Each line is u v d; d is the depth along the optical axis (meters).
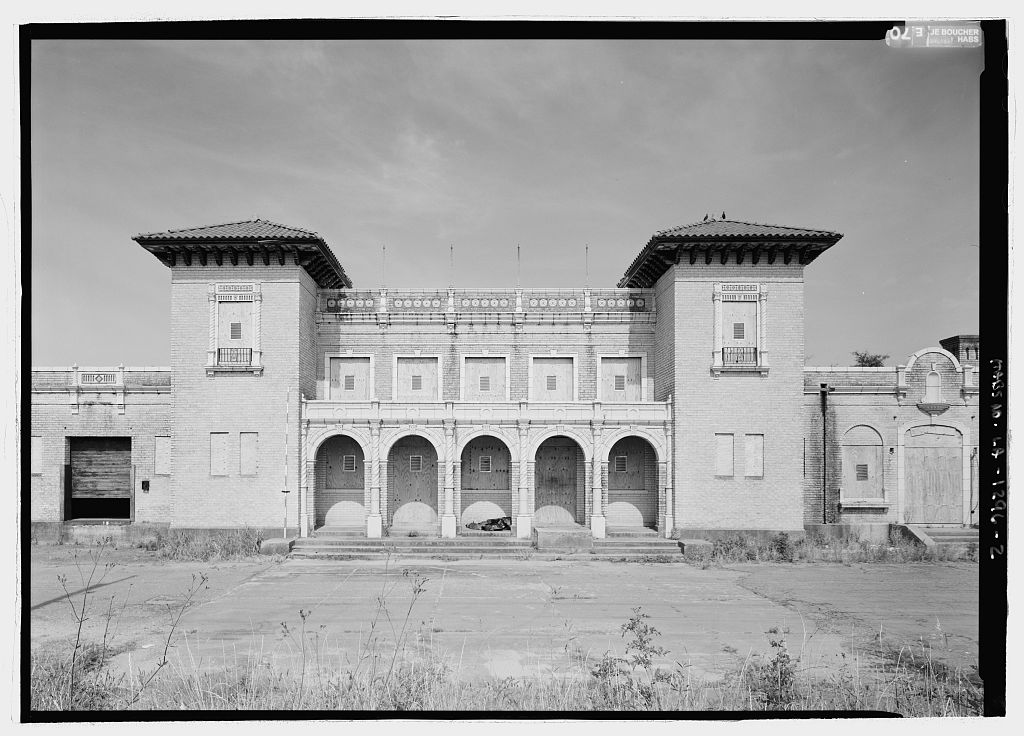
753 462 29.91
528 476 30.55
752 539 29.38
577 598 20.42
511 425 30.75
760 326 30.09
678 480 29.84
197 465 29.92
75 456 33.75
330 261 32.50
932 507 31.98
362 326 34.16
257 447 29.95
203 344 30.27
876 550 28.12
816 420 32.16
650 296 34.16
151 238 29.17
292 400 30.11
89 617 18.02
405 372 34.16
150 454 33.12
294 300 30.31
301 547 28.33
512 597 20.52
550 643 15.66
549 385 34.06
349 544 28.55
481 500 33.25
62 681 12.43
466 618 17.97
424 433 30.61
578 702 11.43
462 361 34.09
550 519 33.31
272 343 30.25
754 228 31.23
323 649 15.13
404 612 18.61
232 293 30.38
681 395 30.05
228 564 26.06
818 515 31.73
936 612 18.84
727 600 20.25
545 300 34.38
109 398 33.28
